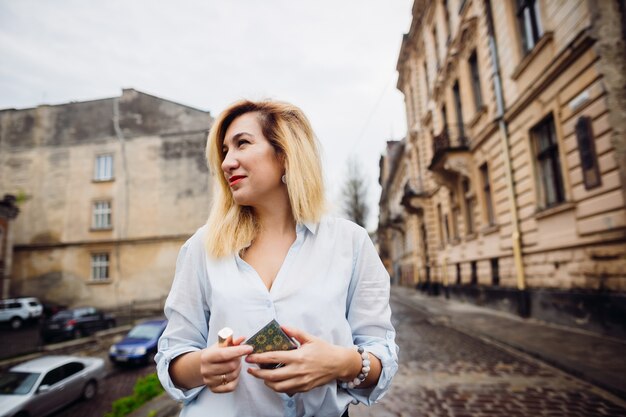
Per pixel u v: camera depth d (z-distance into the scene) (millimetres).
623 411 3982
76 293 21906
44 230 22797
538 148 9359
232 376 915
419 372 5922
